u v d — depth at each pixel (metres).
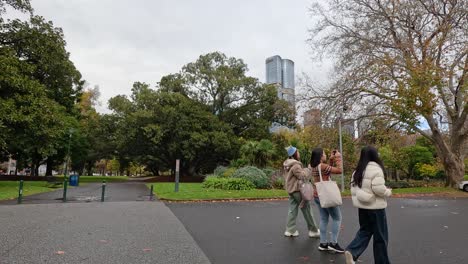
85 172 80.94
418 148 36.06
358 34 20.42
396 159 33.12
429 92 17.28
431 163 36.00
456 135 21.77
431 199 15.08
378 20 19.89
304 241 5.98
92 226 7.12
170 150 37.75
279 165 24.00
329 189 5.17
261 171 19.81
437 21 19.34
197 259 4.77
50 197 14.41
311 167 5.59
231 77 42.38
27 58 23.19
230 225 7.64
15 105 19.30
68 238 5.92
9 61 18.69
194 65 44.03
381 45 19.86
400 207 11.64
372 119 20.97
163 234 6.47
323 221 5.36
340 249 5.17
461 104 21.28
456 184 21.14
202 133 37.03
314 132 21.00
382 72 18.66
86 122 47.72
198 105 41.12
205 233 6.67
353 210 10.62
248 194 14.98
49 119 20.75
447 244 5.79
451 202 13.53
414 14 19.22
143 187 22.84
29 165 51.41
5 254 4.84
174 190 17.47
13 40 21.77
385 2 19.94
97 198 14.18
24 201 12.61
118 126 41.31
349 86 20.34
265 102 40.84
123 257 4.80
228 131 39.00
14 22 21.62
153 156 44.09
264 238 6.22
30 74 23.64
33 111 19.61
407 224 7.95
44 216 8.45
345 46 20.50
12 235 6.11
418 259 4.83
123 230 6.77
